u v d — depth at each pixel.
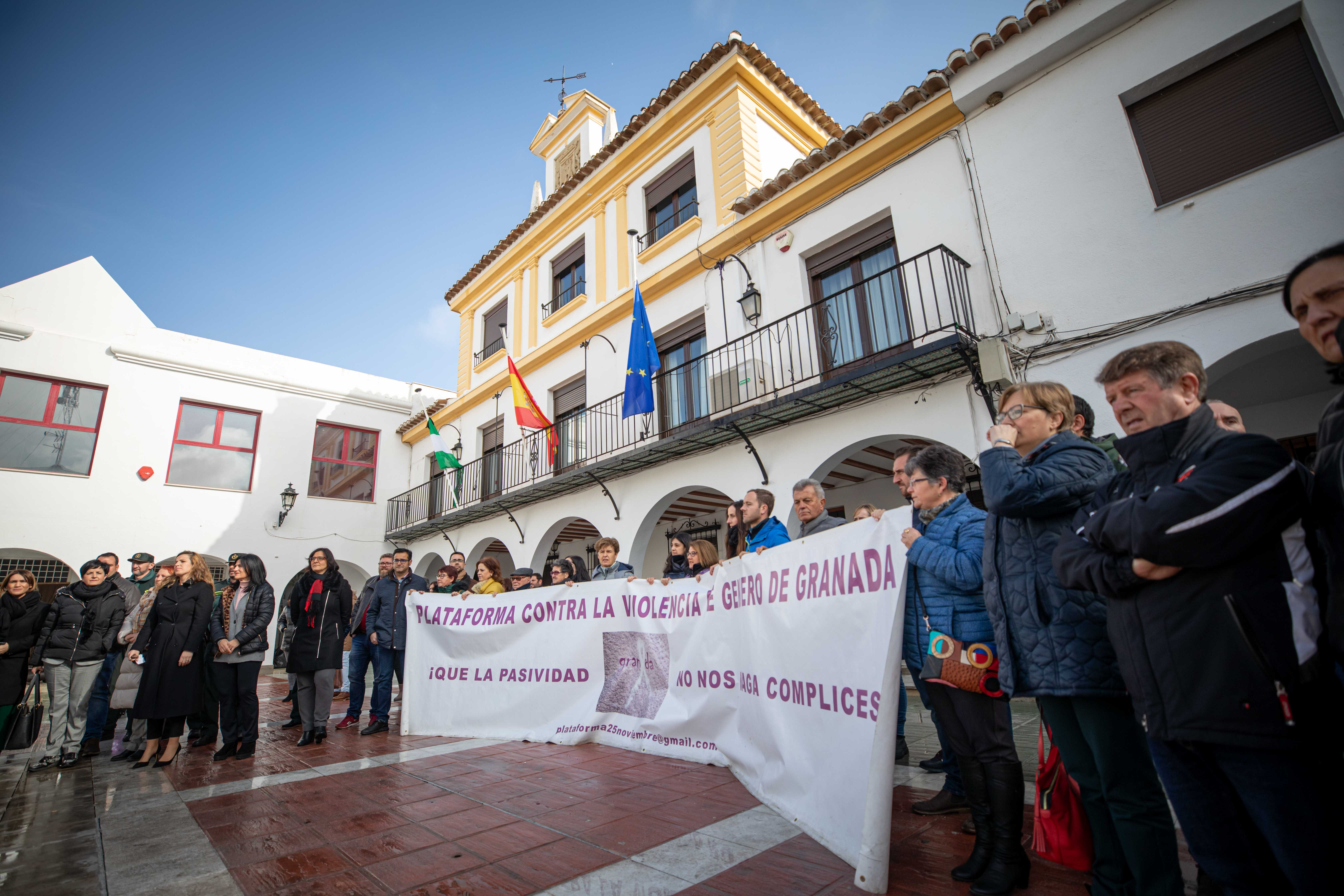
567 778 3.80
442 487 15.38
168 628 4.88
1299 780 1.29
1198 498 1.35
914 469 2.65
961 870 2.27
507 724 5.09
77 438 12.96
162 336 14.19
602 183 11.99
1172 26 5.72
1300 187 4.91
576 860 2.56
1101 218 5.89
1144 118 5.92
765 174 9.74
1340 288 1.26
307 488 15.68
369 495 16.81
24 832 3.20
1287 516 1.31
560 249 13.00
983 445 6.22
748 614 3.59
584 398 11.93
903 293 7.25
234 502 14.51
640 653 4.55
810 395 6.99
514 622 5.28
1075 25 6.14
